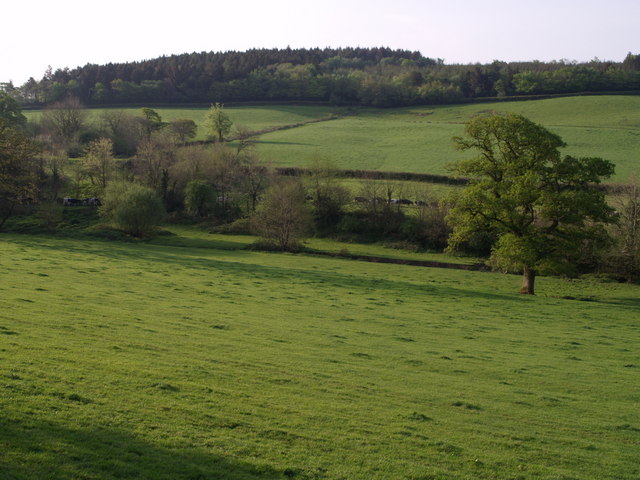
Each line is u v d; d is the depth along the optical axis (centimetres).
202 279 4400
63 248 5931
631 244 6412
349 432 1497
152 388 1647
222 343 2325
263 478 1190
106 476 1102
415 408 1750
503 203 4866
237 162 11250
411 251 8344
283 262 6706
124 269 4547
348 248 8419
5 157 8394
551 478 1319
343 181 11238
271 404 1647
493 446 1498
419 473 1284
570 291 5525
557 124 16050
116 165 11356
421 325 3231
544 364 2480
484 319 3603
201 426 1422
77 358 1847
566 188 5169
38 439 1209
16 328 2138
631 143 13288
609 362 2612
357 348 2494
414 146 14362
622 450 1542
